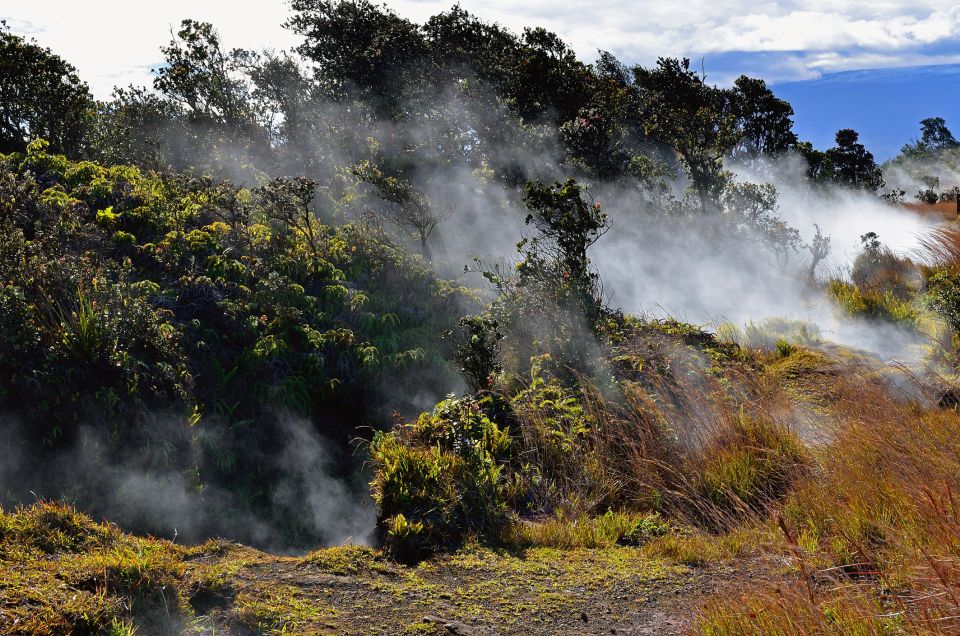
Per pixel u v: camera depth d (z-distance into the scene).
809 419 6.39
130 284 9.16
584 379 6.88
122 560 3.63
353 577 4.16
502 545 4.85
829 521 4.43
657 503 5.52
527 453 5.98
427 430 6.09
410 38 25.30
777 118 37.12
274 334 9.73
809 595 3.32
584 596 4.04
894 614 3.11
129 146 17.91
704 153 18.91
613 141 21.67
